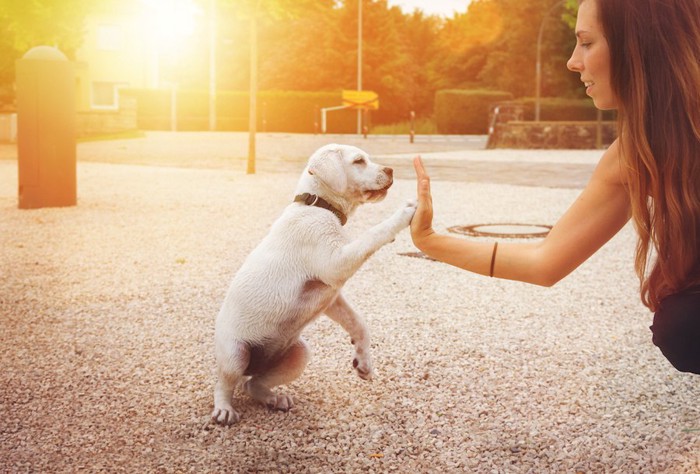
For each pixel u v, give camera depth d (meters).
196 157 20.52
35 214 9.84
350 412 3.52
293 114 38.03
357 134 37.19
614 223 2.45
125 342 4.58
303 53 49.59
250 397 3.71
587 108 32.38
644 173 2.19
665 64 2.09
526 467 2.95
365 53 47.50
